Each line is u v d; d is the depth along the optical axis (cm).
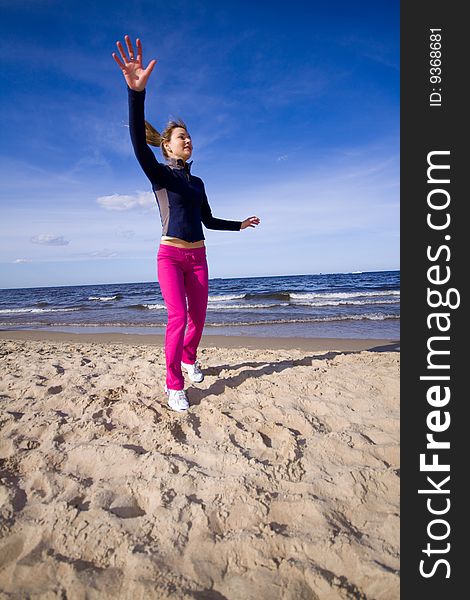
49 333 1100
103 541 147
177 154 277
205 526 153
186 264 276
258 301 1948
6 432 250
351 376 342
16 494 180
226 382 327
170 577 130
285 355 480
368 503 171
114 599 124
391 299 1733
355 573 133
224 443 220
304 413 266
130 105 219
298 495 172
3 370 438
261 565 137
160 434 230
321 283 3388
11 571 136
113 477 193
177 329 261
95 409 279
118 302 2602
